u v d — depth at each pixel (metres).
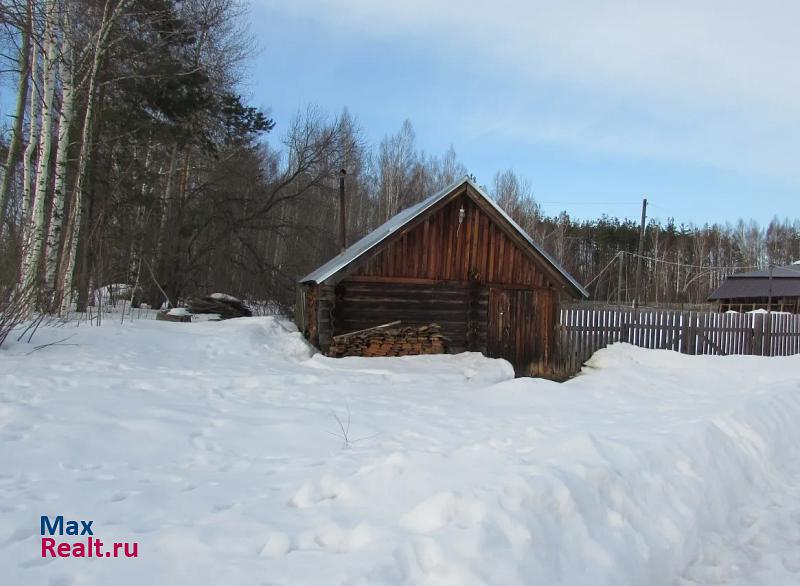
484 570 2.77
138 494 3.91
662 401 8.36
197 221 24.47
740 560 3.91
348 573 2.68
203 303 20.38
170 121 21.36
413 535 3.07
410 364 10.92
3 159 15.47
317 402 7.34
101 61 15.73
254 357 11.19
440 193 13.29
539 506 3.46
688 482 4.59
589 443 4.70
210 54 21.97
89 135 16.23
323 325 12.29
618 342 14.38
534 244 13.59
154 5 18.27
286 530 3.27
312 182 27.00
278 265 27.47
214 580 2.67
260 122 25.52
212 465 4.78
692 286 64.25
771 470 5.71
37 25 13.13
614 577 3.23
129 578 2.70
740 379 10.79
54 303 11.61
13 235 9.49
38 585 2.67
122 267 21.94
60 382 7.22
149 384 7.62
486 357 12.81
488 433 6.02
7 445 4.81
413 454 4.54
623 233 65.31
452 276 13.33
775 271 41.41
